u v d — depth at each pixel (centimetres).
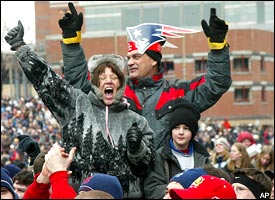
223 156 2534
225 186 964
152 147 1216
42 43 6059
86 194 888
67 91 1191
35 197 961
